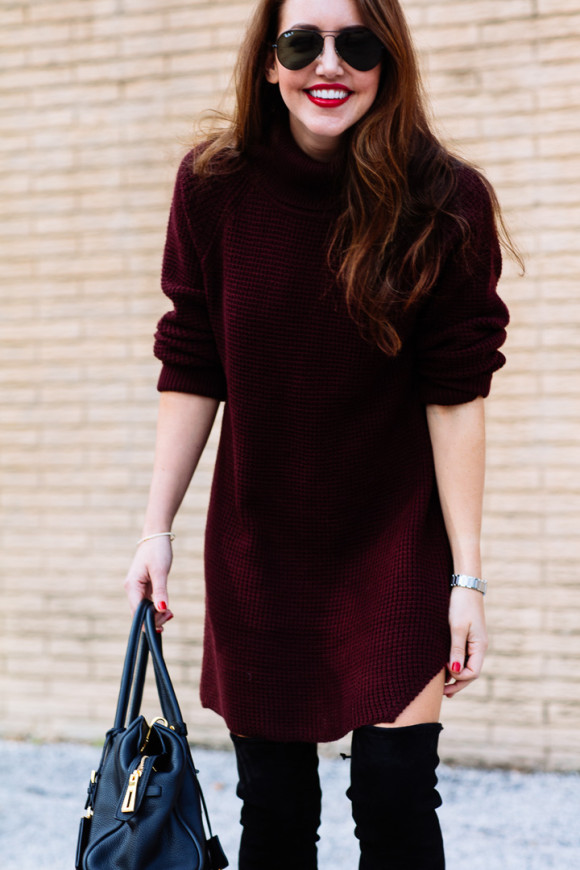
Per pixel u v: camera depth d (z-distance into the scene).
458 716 4.31
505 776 4.18
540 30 4.11
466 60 4.18
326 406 2.28
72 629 4.74
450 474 2.34
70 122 4.66
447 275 2.24
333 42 2.11
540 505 4.19
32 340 4.75
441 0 4.19
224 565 2.44
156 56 4.53
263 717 2.40
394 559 2.27
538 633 4.21
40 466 4.76
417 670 2.18
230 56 4.43
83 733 4.72
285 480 2.35
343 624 2.35
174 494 2.48
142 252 4.60
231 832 3.69
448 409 2.34
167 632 4.59
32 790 4.16
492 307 2.31
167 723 2.15
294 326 2.25
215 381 2.49
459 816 3.81
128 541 4.66
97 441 4.69
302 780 2.46
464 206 2.21
